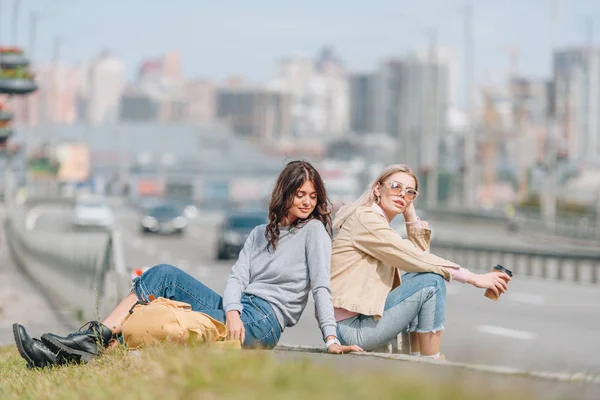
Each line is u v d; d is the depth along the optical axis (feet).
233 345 46.37
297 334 98.37
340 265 48.85
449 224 531.09
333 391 29.55
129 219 551.18
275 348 51.31
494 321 119.85
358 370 33.45
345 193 442.09
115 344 48.83
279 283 48.96
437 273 48.06
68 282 137.59
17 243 250.57
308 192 48.55
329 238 48.55
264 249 49.26
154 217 384.47
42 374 47.24
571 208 523.29
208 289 49.42
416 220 50.90
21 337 49.14
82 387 39.70
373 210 49.55
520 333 107.14
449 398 28.30
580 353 88.69
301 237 48.96
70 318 118.32
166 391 33.17
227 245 247.29
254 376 32.63
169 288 49.01
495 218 506.07
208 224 498.69
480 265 254.68
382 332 47.96
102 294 104.68
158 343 45.57
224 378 33.04
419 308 48.01
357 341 48.32
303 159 49.42
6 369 58.23
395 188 49.26
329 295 47.55
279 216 48.83
